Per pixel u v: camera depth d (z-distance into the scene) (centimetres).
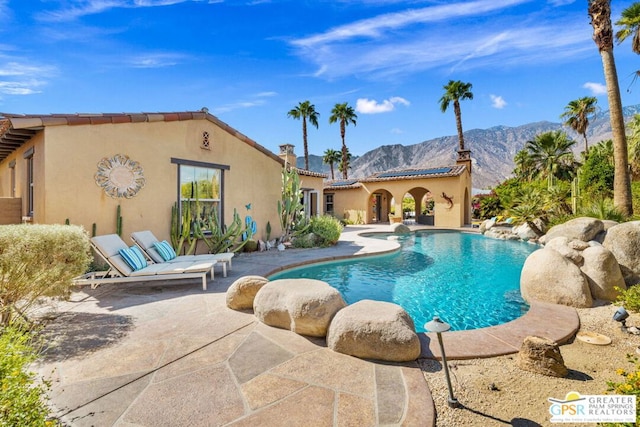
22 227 411
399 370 322
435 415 255
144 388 288
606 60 1198
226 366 328
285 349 368
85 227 717
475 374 320
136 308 511
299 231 1288
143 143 823
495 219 1980
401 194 2411
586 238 809
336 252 1102
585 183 1891
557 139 3500
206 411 257
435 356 350
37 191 723
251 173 1162
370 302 410
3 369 216
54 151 673
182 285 662
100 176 741
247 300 504
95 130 734
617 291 543
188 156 931
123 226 780
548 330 417
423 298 676
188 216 893
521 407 267
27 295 435
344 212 2664
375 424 241
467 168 2348
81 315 477
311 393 282
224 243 996
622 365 338
